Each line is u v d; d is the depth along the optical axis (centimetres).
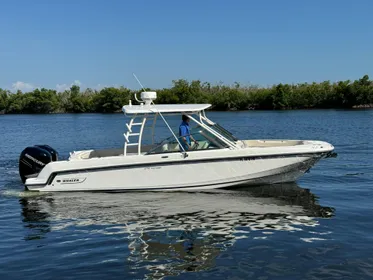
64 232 709
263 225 718
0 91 10844
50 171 955
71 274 542
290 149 928
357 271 531
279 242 636
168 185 941
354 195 923
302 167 952
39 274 545
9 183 1123
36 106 10394
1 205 884
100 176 947
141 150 1077
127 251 614
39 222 768
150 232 694
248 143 1079
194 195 920
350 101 7906
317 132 2738
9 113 10588
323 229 692
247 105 8469
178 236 671
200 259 580
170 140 944
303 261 565
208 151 923
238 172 938
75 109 10112
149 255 598
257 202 863
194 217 769
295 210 807
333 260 566
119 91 9375
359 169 1255
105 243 650
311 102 8175
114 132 3306
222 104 8481
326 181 1074
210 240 651
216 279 519
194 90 8788
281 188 984
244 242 639
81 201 895
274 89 8306
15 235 701
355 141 2088
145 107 956
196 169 931
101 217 784
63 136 3008
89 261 582
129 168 934
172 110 930
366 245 616
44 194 959
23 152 1023
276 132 2858
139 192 952
